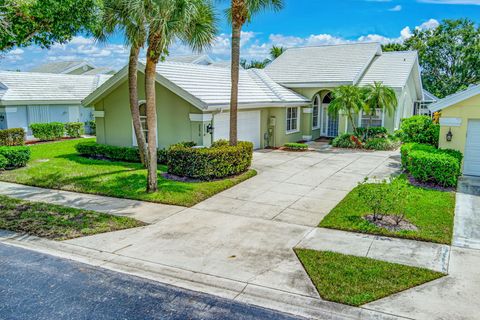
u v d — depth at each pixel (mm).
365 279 6559
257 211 10406
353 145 21359
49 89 29062
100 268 7285
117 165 16297
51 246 8281
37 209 10570
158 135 17281
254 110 20312
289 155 19062
